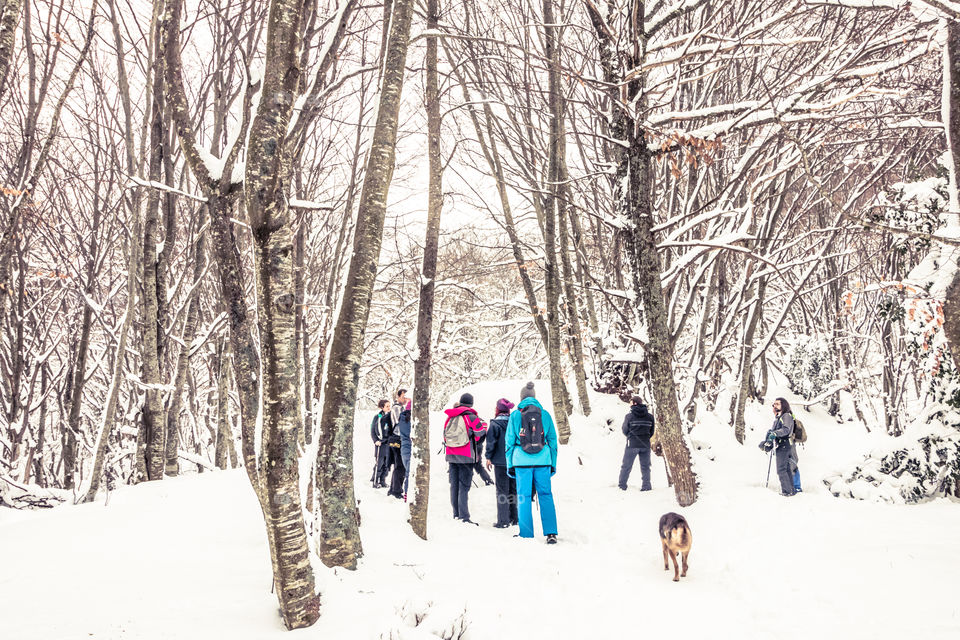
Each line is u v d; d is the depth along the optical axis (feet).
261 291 12.25
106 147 39.81
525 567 19.07
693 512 24.93
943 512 22.56
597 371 43.98
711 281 39.81
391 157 18.03
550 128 38.73
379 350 73.10
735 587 17.15
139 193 31.14
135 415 40.65
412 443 22.02
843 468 29.66
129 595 13.50
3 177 36.60
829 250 45.32
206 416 67.31
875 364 60.49
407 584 15.52
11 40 15.80
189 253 40.83
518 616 14.71
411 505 21.57
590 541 23.58
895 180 41.93
